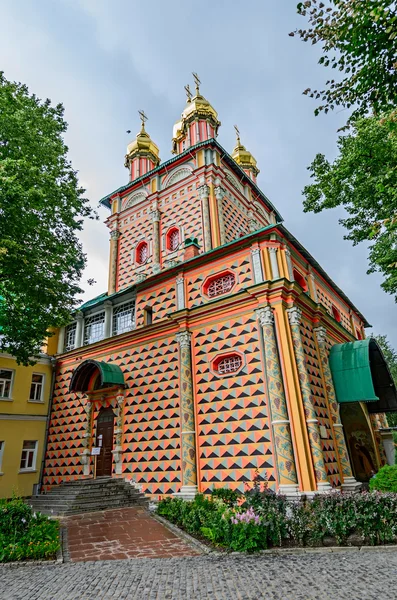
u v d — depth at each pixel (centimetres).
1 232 1464
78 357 2455
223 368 1736
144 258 2753
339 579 740
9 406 2306
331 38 835
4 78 1634
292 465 1391
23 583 798
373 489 1230
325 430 1619
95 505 1641
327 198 1756
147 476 1827
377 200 1678
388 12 745
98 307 2514
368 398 1711
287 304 1645
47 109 1809
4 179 1305
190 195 2616
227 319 1762
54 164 1720
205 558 937
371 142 1496
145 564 905
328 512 1020
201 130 2919
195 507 1298
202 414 1706
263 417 1523
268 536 1010
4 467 2197
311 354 1753
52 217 1703
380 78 844
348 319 2772
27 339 1739
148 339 2072
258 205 3122
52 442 2388
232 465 1545
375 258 2039
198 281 1959
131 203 3014
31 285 1574
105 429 2139
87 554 1014
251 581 755
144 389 1994
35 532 1049
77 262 1800
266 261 1739
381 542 970
